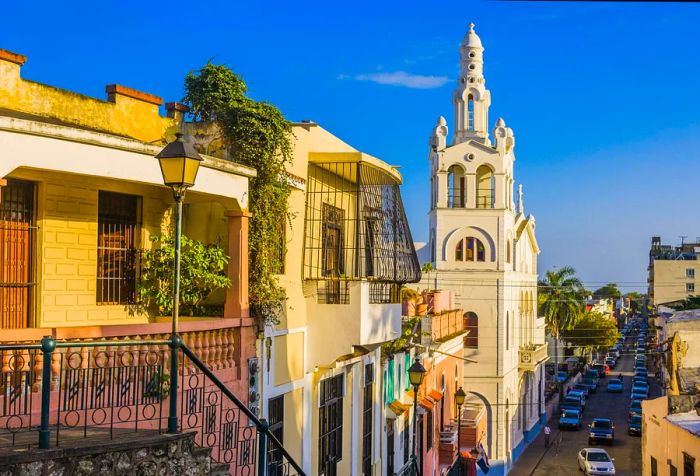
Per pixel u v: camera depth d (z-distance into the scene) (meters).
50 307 12.46
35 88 12.76
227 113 14.63
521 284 55.28
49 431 8.56
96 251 13.24
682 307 63.22
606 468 42.47
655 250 140.00
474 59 51.69
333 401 18.31
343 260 18.30
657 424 33.50
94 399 10.53
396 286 18.67
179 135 9.88
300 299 16.16
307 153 16.50
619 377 85.12
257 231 14.24
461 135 51.59
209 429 11.34
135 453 9.03
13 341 10.03
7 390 9.91
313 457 16.91
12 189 12.20
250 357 13.70
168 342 9.64
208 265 13.58
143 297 13.81
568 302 71.19
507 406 48.38
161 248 13.81
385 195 18.12
